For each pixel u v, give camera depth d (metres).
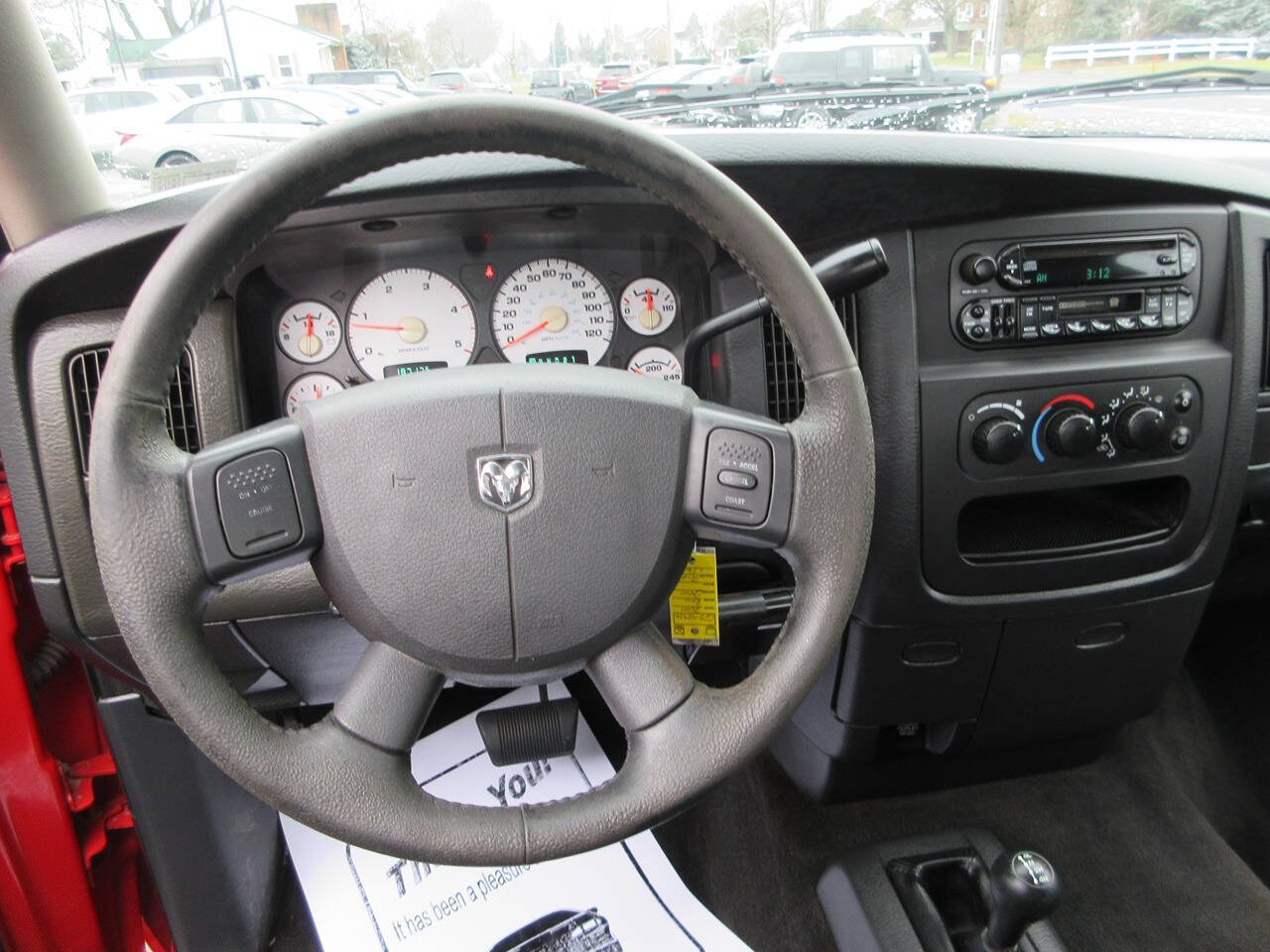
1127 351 1.06
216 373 0.92
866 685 1.17
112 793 1.22
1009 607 1.11
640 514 0.65
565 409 0.64
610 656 0.68
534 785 1.29
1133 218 1.03
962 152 0.92
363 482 0.63
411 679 0.67
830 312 0.63
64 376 0.89
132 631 0.59
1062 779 1.46
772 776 1.48
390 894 1.20
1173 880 1.28
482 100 0.58
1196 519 1.13
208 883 1.18
